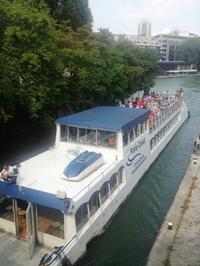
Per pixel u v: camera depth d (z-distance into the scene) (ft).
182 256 52.49
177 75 498.28
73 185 54.60
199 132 140.05
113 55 144.77
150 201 78.95
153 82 222.07
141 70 177.06
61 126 70.90
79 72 105.09
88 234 54.34
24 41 85.25
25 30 84.48
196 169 88.02
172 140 132.36
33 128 107.65
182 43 641.40
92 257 56.95
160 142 109.70
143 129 85.20
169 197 81.56
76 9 176.14
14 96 82.23
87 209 54.49
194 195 72.64
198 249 54.29
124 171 70.59
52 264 45.50
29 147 106.83
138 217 71.36
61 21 152.46
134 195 81.30
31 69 84.89
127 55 187.73
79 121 69.56
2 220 54.39
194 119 174.29
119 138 67.15
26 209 51.90
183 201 69.77
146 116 84.99
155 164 103.24
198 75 520.83
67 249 48.37
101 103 130.21
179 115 149.69
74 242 50.03
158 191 84.48
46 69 90.02
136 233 65.26
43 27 87.97
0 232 54.75
